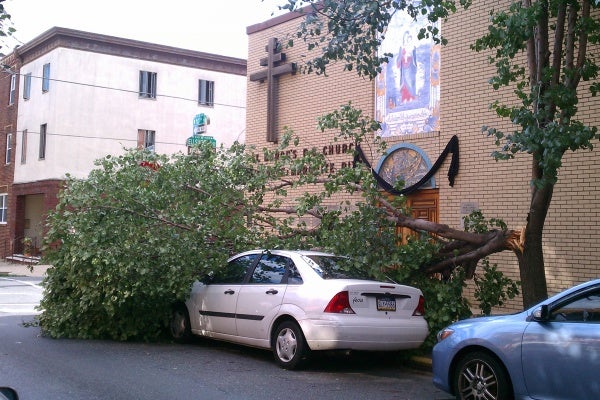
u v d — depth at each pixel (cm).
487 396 639
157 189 1053
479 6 1316
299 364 845
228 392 734
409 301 868
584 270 1136
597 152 1130
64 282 1088
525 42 969
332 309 810
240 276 967
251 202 1091
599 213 1122
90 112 3131
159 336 1123
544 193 883
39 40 3161
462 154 1325
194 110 3444
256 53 1827
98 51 3159
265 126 1778
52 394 707
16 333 1138
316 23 1149
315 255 912
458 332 675
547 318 598
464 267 980
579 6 895
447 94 1364
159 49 3316
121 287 992
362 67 1118
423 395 754
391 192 1430
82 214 1012
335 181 1008
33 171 3209
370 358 969
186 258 983
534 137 791
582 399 561
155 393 722
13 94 3525
